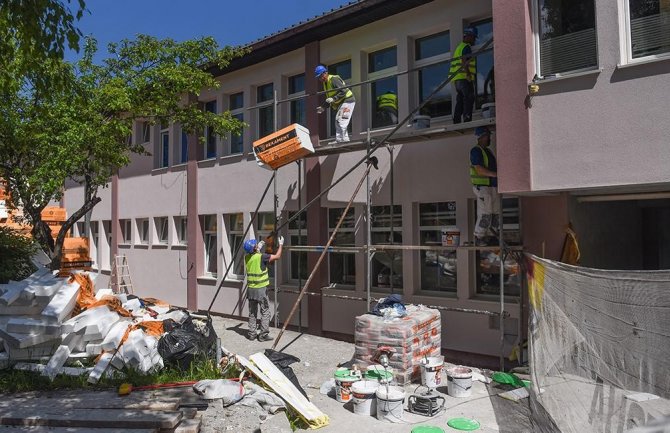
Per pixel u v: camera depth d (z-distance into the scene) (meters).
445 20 8.48
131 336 7.50
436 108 8.83
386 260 9.31
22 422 5.41
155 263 14.84
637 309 3.52
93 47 10.14
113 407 5.82
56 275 8.09
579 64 5.93
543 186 6.09
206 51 10.67
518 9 6.29
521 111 6.23
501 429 5.41
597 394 4.13
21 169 9.78
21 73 6.59
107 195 17.23
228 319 12.12
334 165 9.92
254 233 11.88
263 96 12.08
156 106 10.21
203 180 13.18
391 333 6.81
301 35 10.19
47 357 7.28
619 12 5.60
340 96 8.99
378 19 9.34
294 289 10.69
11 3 5.52
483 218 7.30
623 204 8.47
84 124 8.73
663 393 3.21
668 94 5.28
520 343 7.20
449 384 6.43
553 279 5.32
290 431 5.51
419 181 8.66
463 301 8.16
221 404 6.04
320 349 9.02
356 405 6.01
